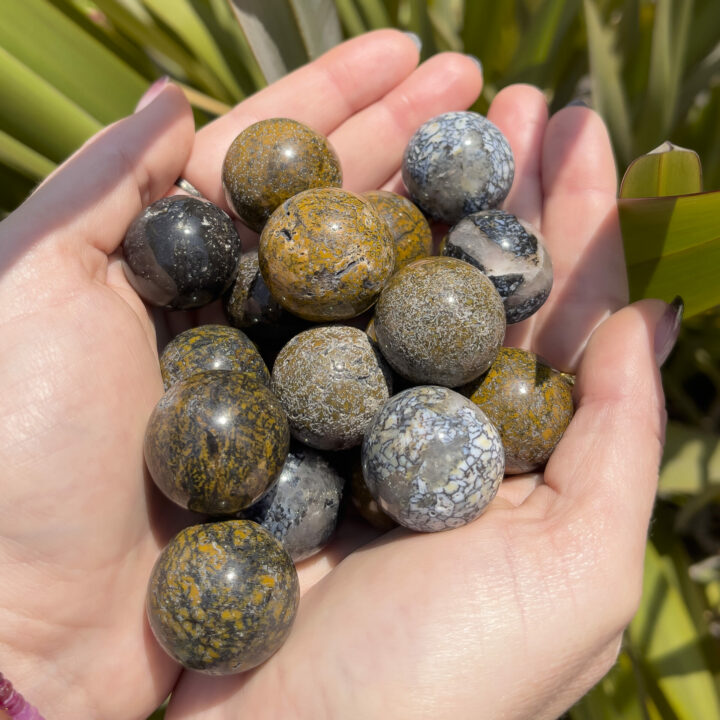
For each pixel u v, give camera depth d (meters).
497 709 0.21
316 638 0.21
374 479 0.22
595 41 0.29
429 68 0.29
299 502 0.23
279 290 0.23
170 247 0.24
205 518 0.24
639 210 0.25
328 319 0.24
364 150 0.30
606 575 0.21
